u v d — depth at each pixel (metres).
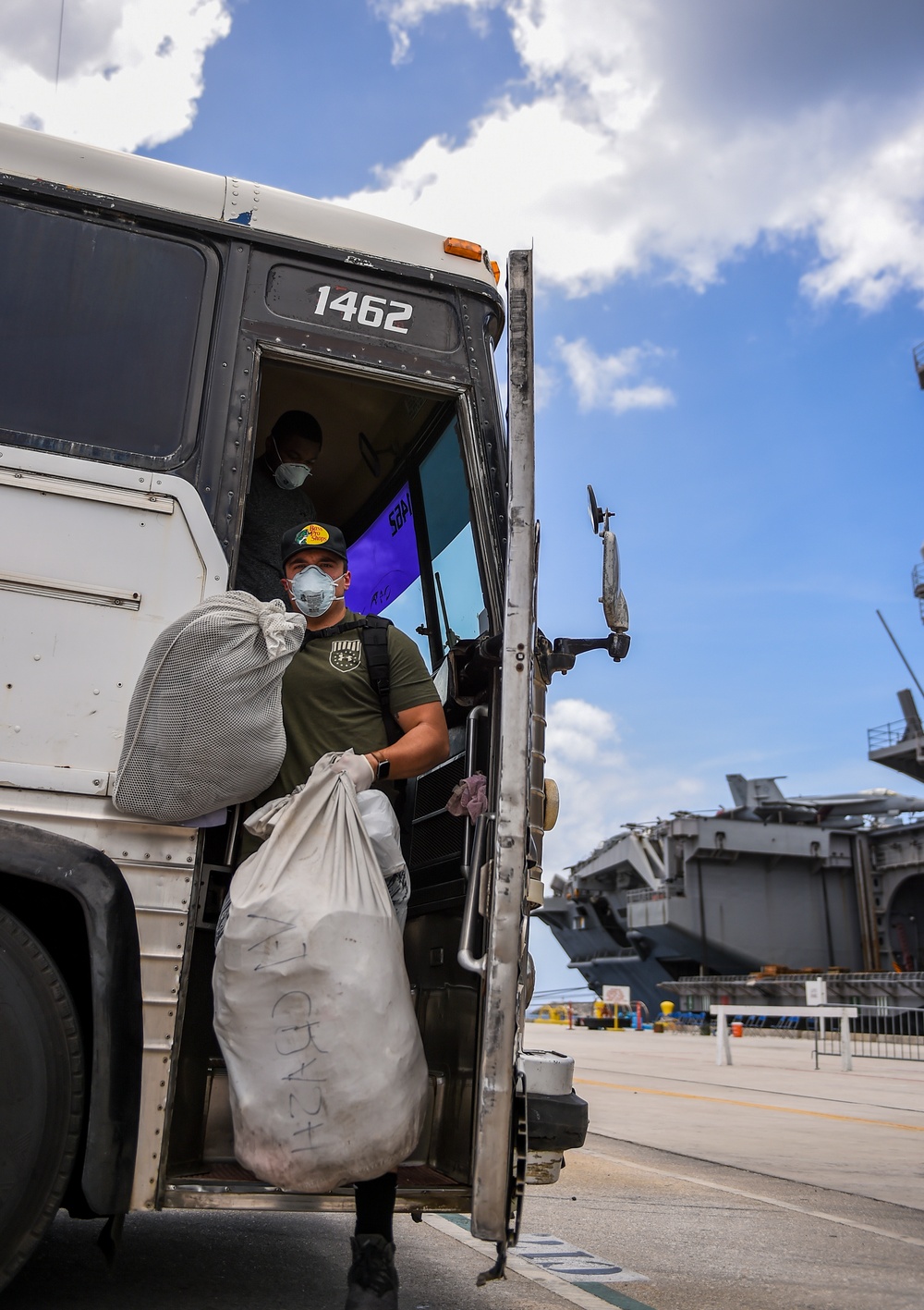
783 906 46.31
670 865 46.44
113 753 2.62
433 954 3.30
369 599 4.34
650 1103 9.33
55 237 2.92
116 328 2.90
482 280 3.35
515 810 2.54
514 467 2.70
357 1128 2.39
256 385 2.99
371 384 3.20
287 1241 3.77
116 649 2.68
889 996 37.38
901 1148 6.76
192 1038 2.81
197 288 3.02
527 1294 3.17
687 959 48.22
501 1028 2.45
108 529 2.74
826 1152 6.50
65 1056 2.45
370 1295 2.48
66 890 2.43
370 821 2.72
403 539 4.06
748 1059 17.72
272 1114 2.39
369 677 2.96
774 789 50.06
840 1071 14.35
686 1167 5.81
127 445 2.83
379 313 3.21
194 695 2.55
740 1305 3.13
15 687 2.59
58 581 2.67
